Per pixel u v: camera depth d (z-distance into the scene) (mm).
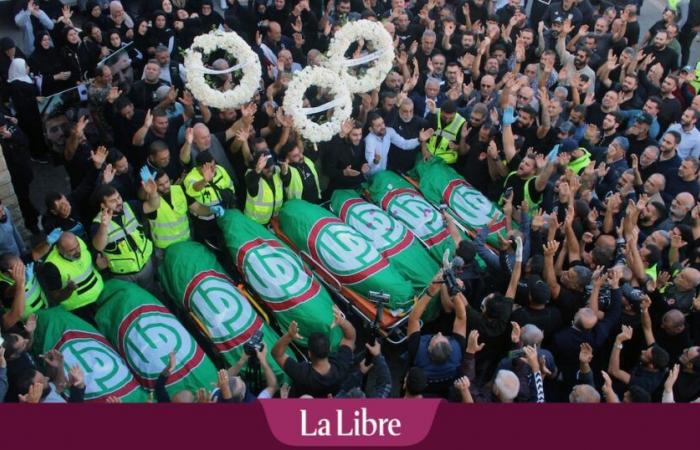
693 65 15930
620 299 7492
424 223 9250
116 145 10156
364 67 11047
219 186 8680
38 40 11266
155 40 12320
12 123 9531
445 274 7156
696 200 9883
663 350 6867
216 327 7680
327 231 8672
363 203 9492
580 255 8328
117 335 7582
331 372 6691
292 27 12969
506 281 8148
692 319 7824
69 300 7676
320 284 8367
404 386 7051
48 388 6367
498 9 15000
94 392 6949
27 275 7484
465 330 7309
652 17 17828
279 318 8023
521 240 7645
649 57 12617
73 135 9172
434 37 12148
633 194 9438
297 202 9078
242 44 9945
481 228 9016
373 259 8461
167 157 8578
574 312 7613
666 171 10180
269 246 8414
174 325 7609
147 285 8438
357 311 8344
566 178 8992
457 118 10320
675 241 8312
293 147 9039
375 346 6836
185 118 10047
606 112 11188
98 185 8422
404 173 10461
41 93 11414
